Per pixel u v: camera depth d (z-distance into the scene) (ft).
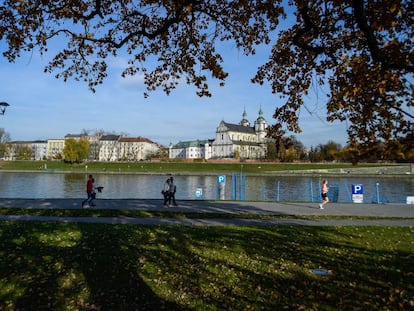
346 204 85.35
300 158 401.08
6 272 28.86
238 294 25.36
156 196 143.95
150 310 22.61
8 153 577.84
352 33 23.91
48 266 30.45
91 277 28.09
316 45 27.09
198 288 26.32
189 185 203.31
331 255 35.65
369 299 24.66
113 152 625.00
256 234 44.57
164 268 30.50
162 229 47.37
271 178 264.31
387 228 50.83
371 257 35.17
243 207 75.36
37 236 41.88
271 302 23.95
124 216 59.93
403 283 27.76
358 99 17.66
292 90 30.45
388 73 16.38
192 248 37.27
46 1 26.58
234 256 34.60
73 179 237.25
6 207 68.33
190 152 647.56
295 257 34.60
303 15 23.24
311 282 27.84
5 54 28.27
